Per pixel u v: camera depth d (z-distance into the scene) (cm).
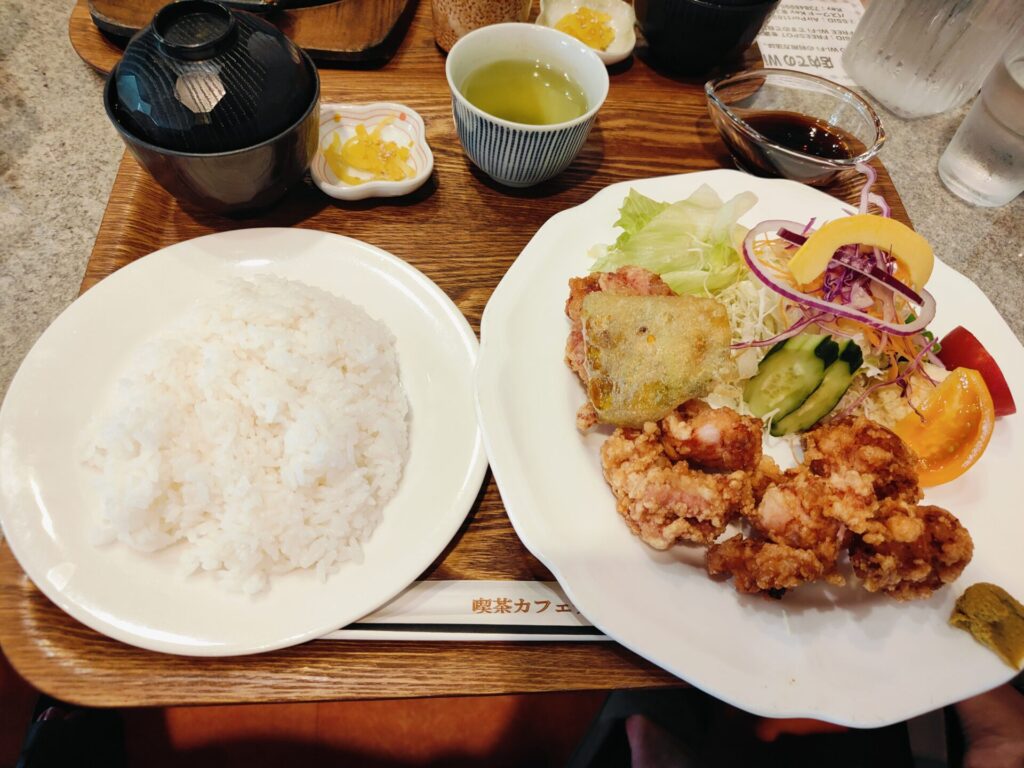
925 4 57
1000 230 57
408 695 34
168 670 33
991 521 39
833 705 33
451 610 35
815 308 44
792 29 67
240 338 39
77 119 54
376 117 51
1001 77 53
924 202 58
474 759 56
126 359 40
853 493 35
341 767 55
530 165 47
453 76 47
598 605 34
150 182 47
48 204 50
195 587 34
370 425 39
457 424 40
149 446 35
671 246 46
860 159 50
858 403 44
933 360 45
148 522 34
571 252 46
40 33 58
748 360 44
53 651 33
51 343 39
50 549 34
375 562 36
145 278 42
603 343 38
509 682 34
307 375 38
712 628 35
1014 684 44
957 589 37
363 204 49
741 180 50
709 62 58
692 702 46
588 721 58
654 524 35
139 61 39
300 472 36
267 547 35
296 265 44
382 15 56
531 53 51
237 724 55
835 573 36
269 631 33
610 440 38
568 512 37
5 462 35
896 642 35
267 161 42
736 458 37
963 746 42
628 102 58
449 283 46
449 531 36
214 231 46
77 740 43
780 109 57
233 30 40
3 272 47
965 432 41
